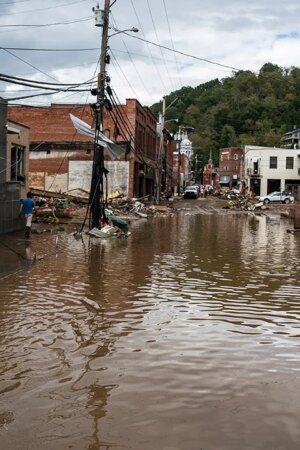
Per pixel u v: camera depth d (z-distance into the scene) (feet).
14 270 38.63
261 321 25.90
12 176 77.41
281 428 14.35
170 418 14.88
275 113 336.49
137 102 145.89
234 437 13.80
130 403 15.85
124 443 13.43
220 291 33.19
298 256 51.70
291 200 205.46
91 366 18.98
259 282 36.68
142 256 48.88
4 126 62.95
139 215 111.14
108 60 67.72
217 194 293.43
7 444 13.32
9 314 26.03
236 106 348.59
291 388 17.21
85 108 143.02
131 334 23.09
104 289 32.78
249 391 16.90
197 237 70.64
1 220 61.77
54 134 143.74
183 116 341.41
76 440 13.56
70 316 25.94
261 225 100.68
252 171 265.95
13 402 15.83
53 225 79.25
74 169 141.69
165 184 231.30
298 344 22.16
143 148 163.02
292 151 256.32
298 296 32.12
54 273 38.11
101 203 72.13
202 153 442.50
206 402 15.99
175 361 19.65
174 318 26.11
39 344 21.42
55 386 17.10
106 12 66.49
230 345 21.80
